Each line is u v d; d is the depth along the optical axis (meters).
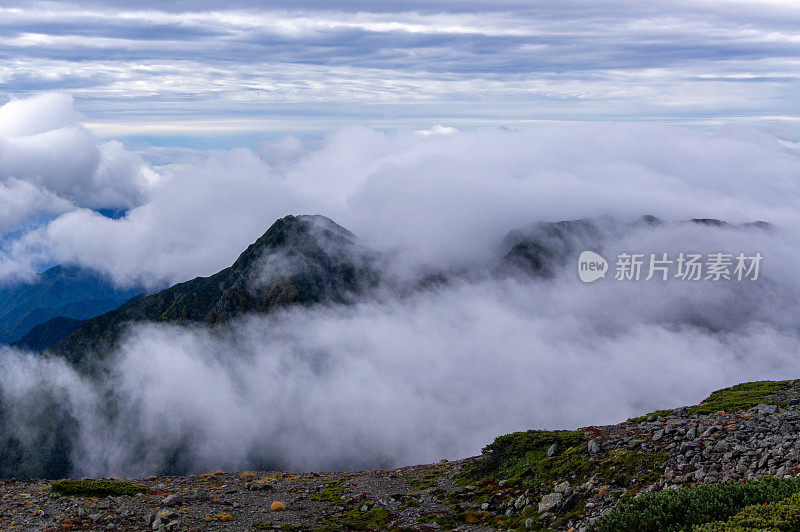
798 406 28.09
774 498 16.41
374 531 24.92
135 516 25.06
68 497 27.52
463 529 24.45
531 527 23.06
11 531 21.98
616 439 28.31
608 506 22.45
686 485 21.75
